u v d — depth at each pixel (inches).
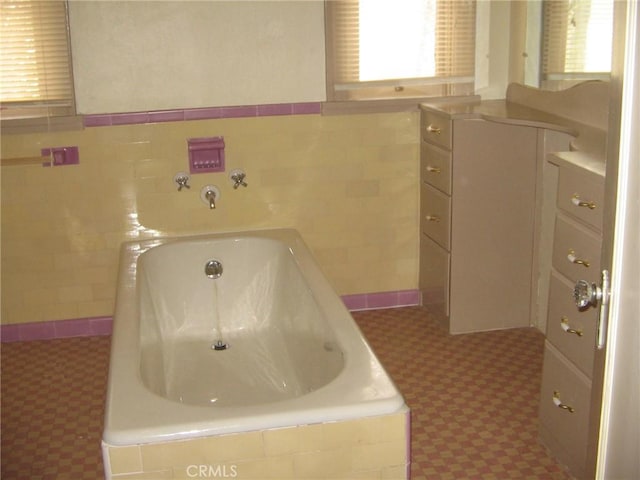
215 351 132.0
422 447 104.5
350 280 150.9
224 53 136.2
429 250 144.6
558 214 94.9
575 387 92.5
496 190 132.5
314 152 142.6
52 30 129.5
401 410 73.6
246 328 138.8
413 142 145.2
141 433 69.8
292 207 145.0
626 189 49.6
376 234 149.0
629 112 48.6
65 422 113.2
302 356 114.8
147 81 135.0
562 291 94.5
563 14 128.1
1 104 131.1
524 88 138.3
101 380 126.6
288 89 139.7
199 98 137.5
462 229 133.3
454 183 130.7
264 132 140.1
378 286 152.1
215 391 118.3
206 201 141.4
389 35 140.1
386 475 74.9
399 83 142.6
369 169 145.2
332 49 138.7
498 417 111.6
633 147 48.9
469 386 120.8
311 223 146.5
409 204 148.5
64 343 141.3
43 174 135.5
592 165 88.0
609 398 53.1
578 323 90.6
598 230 85.0
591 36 119.6
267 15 135.9
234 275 139.0
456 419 111.3
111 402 75.6
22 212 136.9
